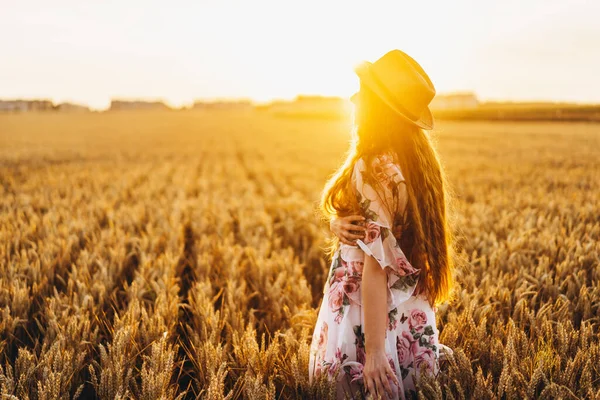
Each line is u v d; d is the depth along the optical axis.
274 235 6.65
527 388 2.13
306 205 8.96
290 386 2.49
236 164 20.38
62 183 12.45
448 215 2.29
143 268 4.41
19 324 3.54
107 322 3.56
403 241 2.10
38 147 30.55
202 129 61.94
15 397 2.11
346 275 2.18
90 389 2.99
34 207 8.92
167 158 23.41
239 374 2.75
